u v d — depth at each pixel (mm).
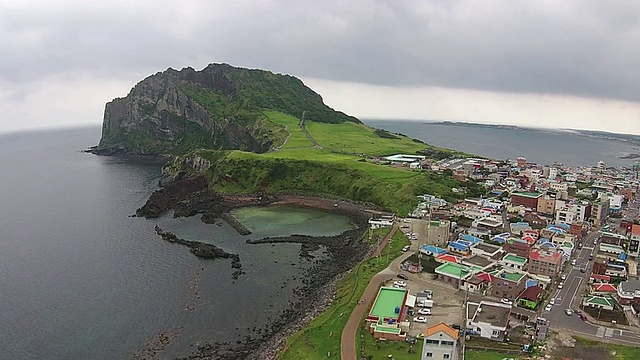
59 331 102000
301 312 108938
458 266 119812
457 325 90125
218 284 127000
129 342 97562
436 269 117375
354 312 97062
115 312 110625
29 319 107438
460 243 139000
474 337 85625
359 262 137625
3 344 96938
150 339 98688
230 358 90875
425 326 90500
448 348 75500
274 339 96312
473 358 78312
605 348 81312
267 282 128500
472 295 105812
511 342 83688
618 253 131875
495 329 84438
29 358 92000
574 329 88750
